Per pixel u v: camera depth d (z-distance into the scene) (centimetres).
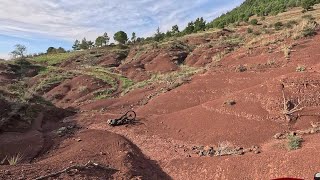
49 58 5256
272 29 3491
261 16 5700
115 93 2803
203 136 1322
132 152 1220
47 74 3900
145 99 2130
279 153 1019
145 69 3750
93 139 1353
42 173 936
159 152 1269
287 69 1717
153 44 4738
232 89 1716
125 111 1953
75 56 5147
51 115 1870
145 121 1622
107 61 4647
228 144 1214
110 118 1792
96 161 1090
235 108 1425
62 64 4847
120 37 5925
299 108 1327
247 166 1003
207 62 3216
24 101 1858
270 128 1248
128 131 1536
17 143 1288
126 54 4906
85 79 3322
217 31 4694
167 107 1769
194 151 1226
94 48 5950
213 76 1961
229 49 3200
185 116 1523
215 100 1570
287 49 1977
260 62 1989
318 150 966
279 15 5262
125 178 970
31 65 4444
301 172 898
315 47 1928
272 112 1338
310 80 1470
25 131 1505
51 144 1334
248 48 2359
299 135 1152
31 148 1261
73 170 958
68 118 1912
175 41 4516
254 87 1538
